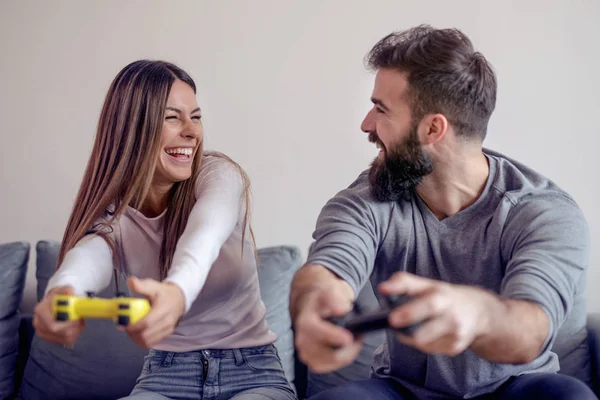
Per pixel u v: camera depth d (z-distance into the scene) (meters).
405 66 1.20
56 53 2.31
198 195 1.38
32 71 2.32
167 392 1.37
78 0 2.30
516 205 1.19
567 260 1.09
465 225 1.23
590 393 1.07
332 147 2.21
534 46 2.12
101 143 1.39
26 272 2.10
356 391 1.19
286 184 2.22
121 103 1.36
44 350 1.95
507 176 1.26
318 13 2.21
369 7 2.19
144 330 0.96
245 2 2.24
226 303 1.42
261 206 2.23
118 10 2.29
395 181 1.24
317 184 2.21
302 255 2.21
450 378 1.22
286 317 1.93
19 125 2.33
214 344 1.38
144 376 1.41
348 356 0.87
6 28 2.33
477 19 2.14
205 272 1.15
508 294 1.00
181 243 1.19
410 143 1.21
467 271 1.22
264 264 1.96
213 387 1.36
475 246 1.21
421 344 0.78
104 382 1.88
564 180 2.11
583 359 1.77
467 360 1.20
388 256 1.28
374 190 1.27
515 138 2.13
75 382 1.90
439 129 1.19
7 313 2.01
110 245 1.35
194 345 1.39
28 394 1.95
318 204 2.21
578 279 1.11
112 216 1.38
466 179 1.23
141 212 1.44
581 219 1.18
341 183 2.20
